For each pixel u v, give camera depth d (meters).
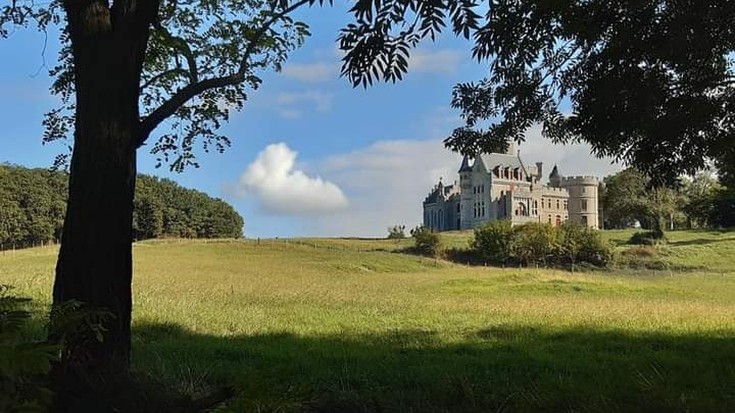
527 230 63.34
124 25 5.92
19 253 48.72
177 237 105.75
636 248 67.31
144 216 104.50
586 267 59.66
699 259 62.16
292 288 28.20
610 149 5.39
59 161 7.95
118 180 5.85
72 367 5.14
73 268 5.70
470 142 7.09
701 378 8.36
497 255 63.72
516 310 20.19
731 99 4.70
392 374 8.76
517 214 116.25
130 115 5.98
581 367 9.73
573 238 61.47
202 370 8.15
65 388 5.04
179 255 52.22
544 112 6.68
